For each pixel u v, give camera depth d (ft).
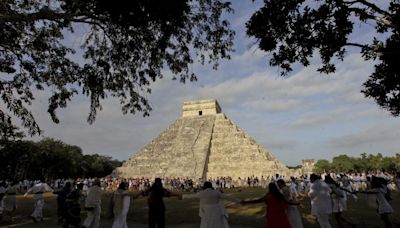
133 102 60.13
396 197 79.41
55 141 252.62
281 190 33.35
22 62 57.67
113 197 39.04
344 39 32.65
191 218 53.72
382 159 280.10
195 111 274.16
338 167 289.53
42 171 249.96
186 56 55.98
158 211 35.22
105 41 56.34
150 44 51.52
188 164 227.61
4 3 47.78
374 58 32.53
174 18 39.27
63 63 57.47
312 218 48.65
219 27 53.88
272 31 34.06
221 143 244.63
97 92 55.11
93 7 41.73
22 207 76.84
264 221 48.16
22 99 59.88
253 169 222.28
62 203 51.44
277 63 35.65
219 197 30.73
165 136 258.57
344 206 43.01
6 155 208.13
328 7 32.22
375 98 34.68
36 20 45.55
